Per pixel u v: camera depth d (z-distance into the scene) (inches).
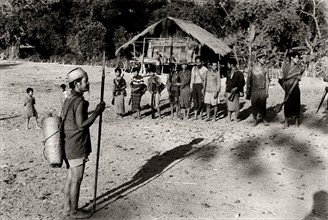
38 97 717.3
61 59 1931.6
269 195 261.0
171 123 503.2
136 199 251.8
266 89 459.2
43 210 232.8
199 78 515.8
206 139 413.1
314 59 1350.9
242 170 311.3
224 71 1443.2
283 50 2030.0
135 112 590.9
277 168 315.3
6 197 251.1
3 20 1894.7
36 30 1957.4
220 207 240.8
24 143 397.4
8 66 1253.7
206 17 2258.9
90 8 2079.2
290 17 1923.0
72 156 213.9
